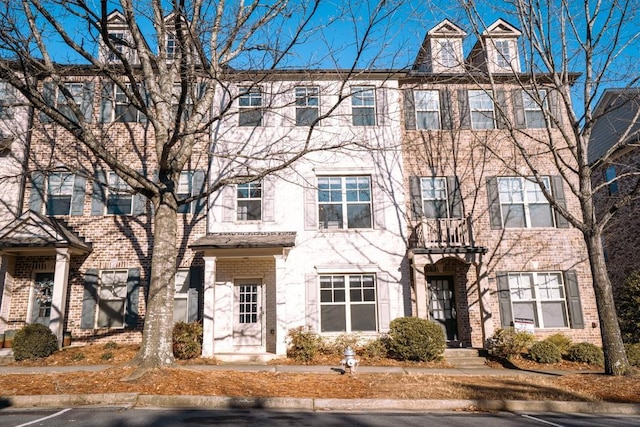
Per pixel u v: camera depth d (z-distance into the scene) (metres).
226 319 14.21
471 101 16.53
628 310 14.09
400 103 16.33
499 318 14.72
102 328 14.32
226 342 14.04
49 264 14.62
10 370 10.73
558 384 9.46
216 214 14.80
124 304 14.62
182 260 14.78
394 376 10.22
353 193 15.33
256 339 14.26
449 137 16.09
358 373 10.73
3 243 13.23
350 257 14.59
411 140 15.29
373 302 14.47
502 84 16.48
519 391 8.71
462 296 14.97
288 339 13.53
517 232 15.43
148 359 9.13
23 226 13.82
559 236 15.44
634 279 14.57
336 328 14.24
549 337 14.11
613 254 19.75
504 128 16.11
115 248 14.84
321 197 15.24
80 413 7.01
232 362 12.63
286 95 15.72
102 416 6.80
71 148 15.41
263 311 14.42
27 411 7.16
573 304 14.91
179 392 8.05
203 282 14.50
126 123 15.71
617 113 19.44
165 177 10.22
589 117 10.94
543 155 15.98
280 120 15.56
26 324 13.35
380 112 15.84
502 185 15.90
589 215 10.67
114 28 16.53
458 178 15.77
